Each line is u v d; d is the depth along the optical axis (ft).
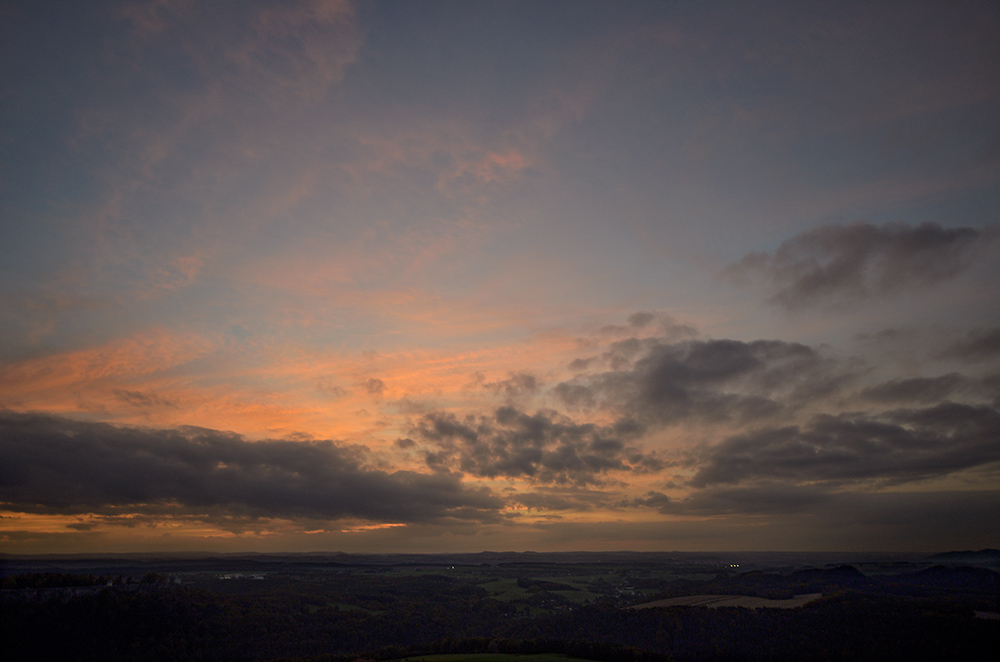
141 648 330.75
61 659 298.56
